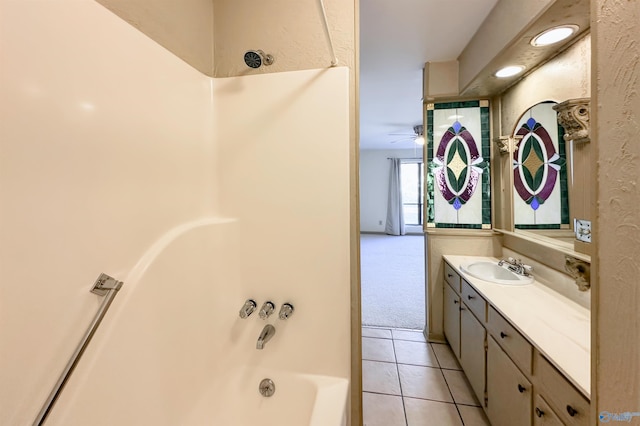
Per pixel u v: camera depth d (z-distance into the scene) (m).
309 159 1.32
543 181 1.85
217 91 1.40
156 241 1.06
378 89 3.15
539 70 1.86
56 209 0.72
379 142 6.92
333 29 1.34
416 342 2.61
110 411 0.82
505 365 1.38
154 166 1.05
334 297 1.32
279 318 1.34
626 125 0.48
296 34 1.37
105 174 0.86
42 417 0.65
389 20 1.88
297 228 1.34
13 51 0.63
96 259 0.83
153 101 1.05
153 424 0.98
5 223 0.62
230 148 1.39
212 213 1.39
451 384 2.03
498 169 2.44
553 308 1.43
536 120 1.92
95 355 0.79
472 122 2.50
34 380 0.67
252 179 1.38
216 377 1.34
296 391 1.32
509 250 2.33
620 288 0.50
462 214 2.56
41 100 0.69
